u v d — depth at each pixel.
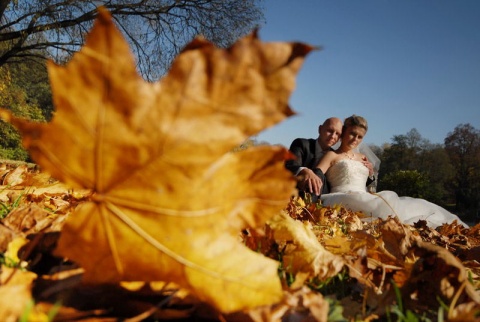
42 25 17.47
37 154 0.70
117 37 0.63
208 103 0.69
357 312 1.12
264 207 0.83
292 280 1.32
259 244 1.57
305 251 1.43
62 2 17.58
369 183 7.89
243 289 0.80
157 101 0.68
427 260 1.24
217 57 0.68
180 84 0.68
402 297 1.18
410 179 28.34
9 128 27.27
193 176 0.73
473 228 5.25
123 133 0.69
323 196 6.57
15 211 1.40
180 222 0.76
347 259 1.46
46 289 0.86
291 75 0.69
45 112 39.53
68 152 0.70
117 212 0.75
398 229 1.62
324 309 0.91
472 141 49.25
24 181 2.96
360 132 7.36
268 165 0.81
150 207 0.74
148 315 0.84
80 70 0.65
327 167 7.12
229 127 0.70
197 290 0.79
